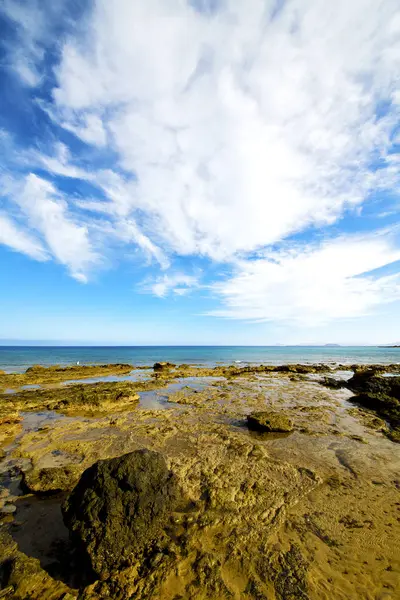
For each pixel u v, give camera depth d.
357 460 8.58
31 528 5.55
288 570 4.54
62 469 7.55
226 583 4.33
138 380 25.84
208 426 11.74
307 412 14.04
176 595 4.15
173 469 7.83
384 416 13.58
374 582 4.33
